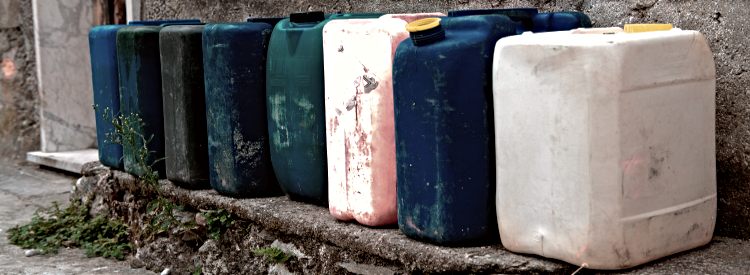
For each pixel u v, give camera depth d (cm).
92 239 482
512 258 279
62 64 717
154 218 429
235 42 379
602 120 254
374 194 322
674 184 273
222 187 393
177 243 420
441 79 285
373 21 325
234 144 385
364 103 320
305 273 350
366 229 326
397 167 308
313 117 352
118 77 462
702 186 283
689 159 277
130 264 443
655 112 264
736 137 304
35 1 702
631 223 262
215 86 388
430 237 298
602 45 253
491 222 296
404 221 308
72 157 693
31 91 754
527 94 269
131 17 616
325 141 353
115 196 479
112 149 474
